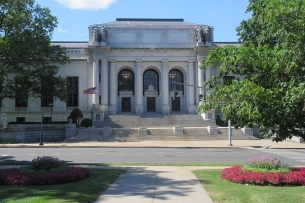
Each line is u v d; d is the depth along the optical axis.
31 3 40.19
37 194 10.41
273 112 10.99
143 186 12.19
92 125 57.16
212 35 65.12
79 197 9.93
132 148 34.09
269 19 12.37
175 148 34.69
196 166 19.09
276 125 12.98
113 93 64.31
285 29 11.75
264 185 12.38
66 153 27.66
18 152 28.59
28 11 37.91
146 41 65.06
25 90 42.06
